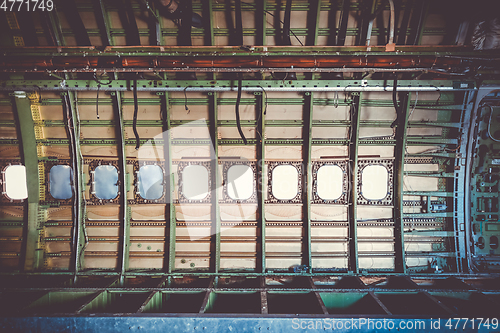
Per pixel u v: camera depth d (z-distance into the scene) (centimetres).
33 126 590
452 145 598
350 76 541
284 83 522
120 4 505
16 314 425
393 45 471
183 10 484
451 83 505
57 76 505
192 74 537
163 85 523
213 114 570
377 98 568
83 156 602
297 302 529
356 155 586
